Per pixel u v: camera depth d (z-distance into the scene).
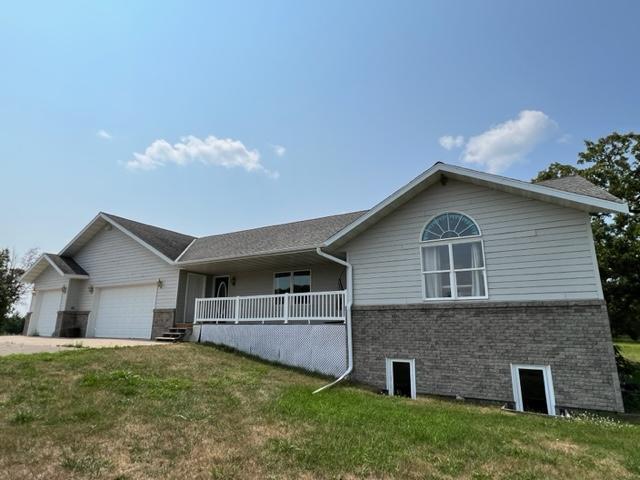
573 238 8.63
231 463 4.30
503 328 9.01
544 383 8.39
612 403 7.69
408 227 10.72
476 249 9.70
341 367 11.20
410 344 10.09
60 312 18.23
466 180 9.95
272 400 7.32
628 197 17.80
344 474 4.14
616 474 4.45
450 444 5.26
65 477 3.76
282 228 17.12
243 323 14.08
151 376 8.32
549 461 4.79
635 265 15.16
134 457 4.32
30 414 5.42
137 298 17.25
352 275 11.32
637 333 16.84
